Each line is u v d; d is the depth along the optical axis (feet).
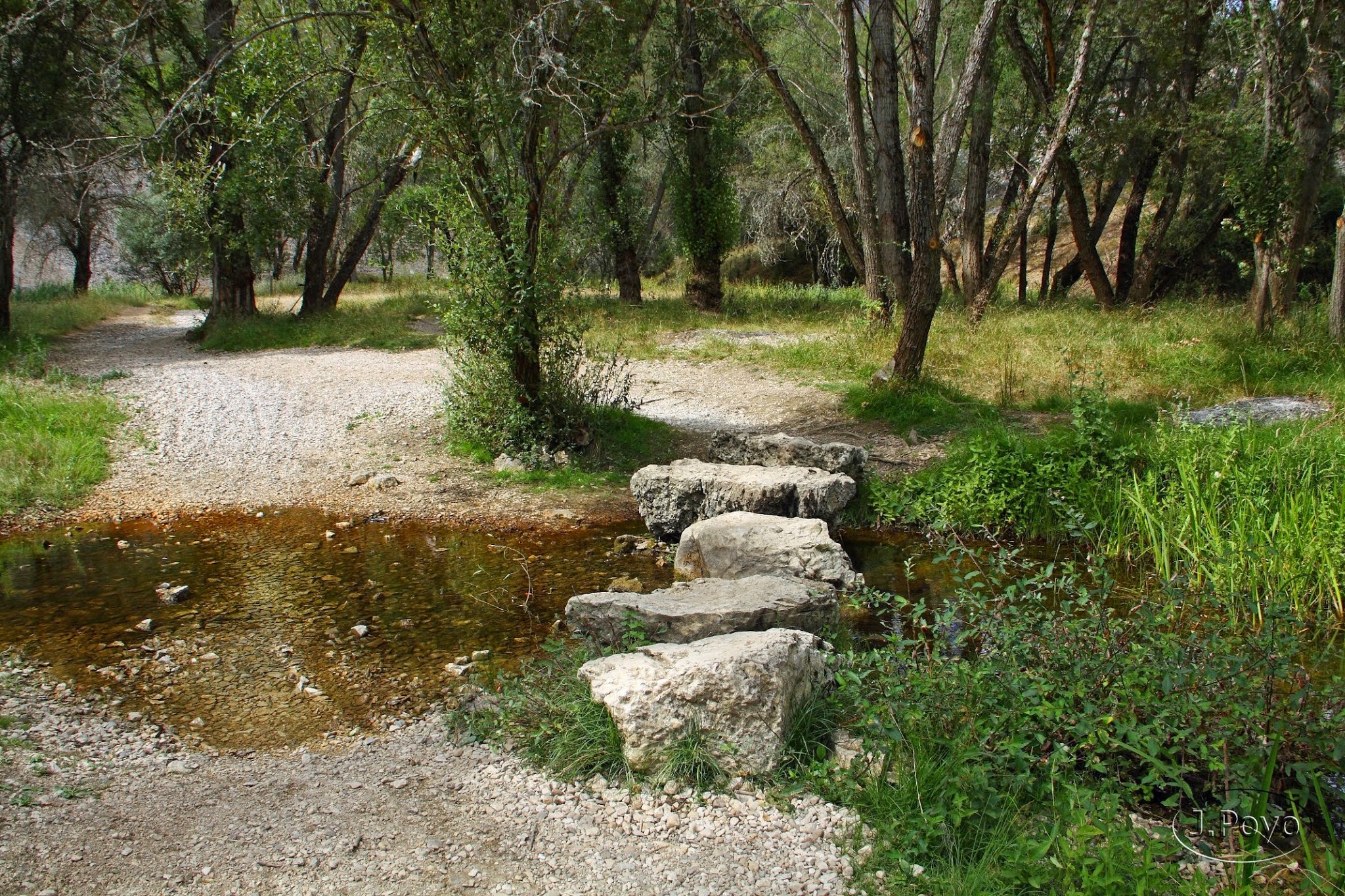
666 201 109.70
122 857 11.05
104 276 125.49
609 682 13.19
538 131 28.66
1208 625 14.32
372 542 24.64
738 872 10.79
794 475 24.84
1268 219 40.27
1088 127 56.80
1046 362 38.83
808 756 13.04
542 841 11.45
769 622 16.20
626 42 32.55
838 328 50.83
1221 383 34.88
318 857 11.10
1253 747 12.03
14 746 13.78
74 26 49.21
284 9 31.91
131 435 32.94
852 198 75.97
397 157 54.54
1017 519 25.81
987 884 10.10
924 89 33.71
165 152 51.31
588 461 30.73
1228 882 10.37
